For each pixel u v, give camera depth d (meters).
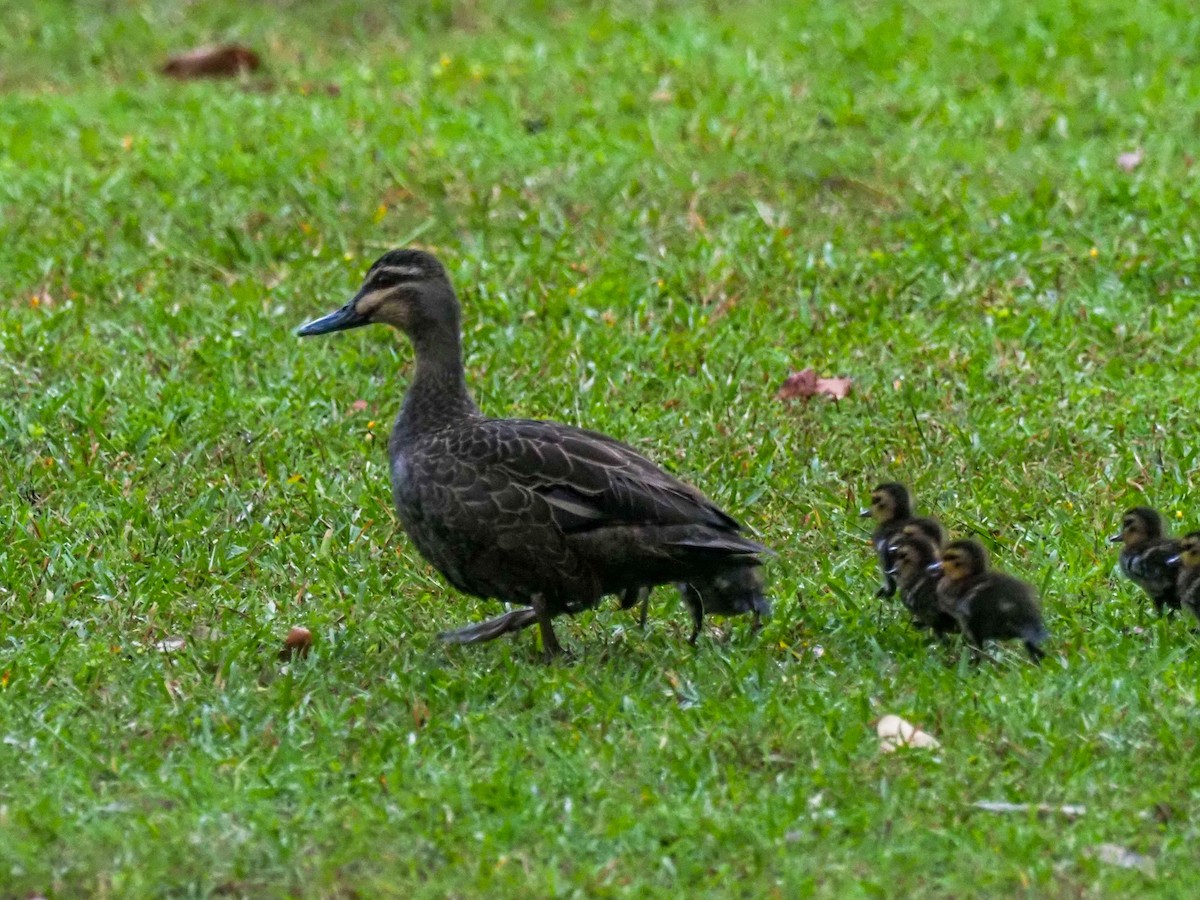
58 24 25.47
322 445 13.71
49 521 12.45
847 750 9.21
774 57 22.39
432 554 10.75
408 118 20.66
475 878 8.10
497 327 15.64
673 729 9.38
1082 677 9.95
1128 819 8.55
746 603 10.37
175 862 8.27
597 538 10.23
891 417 14.09
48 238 17.55
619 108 20.94
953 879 8.08
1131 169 18.80
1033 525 12.34
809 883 7.99
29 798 8.81
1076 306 16.02
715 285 16.33
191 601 11.42
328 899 8.05
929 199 18.03
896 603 11.40
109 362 15.08
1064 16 23.28
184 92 22.28
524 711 9.74
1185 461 13.15
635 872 8.22
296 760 9.20
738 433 13.76
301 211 18.12
